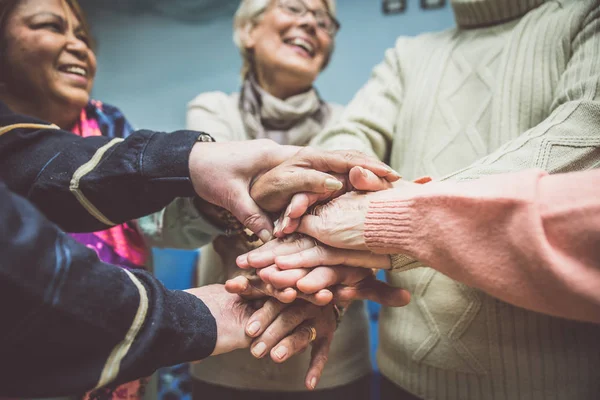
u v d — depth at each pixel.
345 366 1.08
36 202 0.71
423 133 0.92
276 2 1.25
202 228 0.92
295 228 0.73
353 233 0.66
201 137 0.76
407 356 0.87
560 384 0.75
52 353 0.49
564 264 0.44
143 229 0.98
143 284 0.57
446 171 0.87
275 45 1.23
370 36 3.17
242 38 1.33
